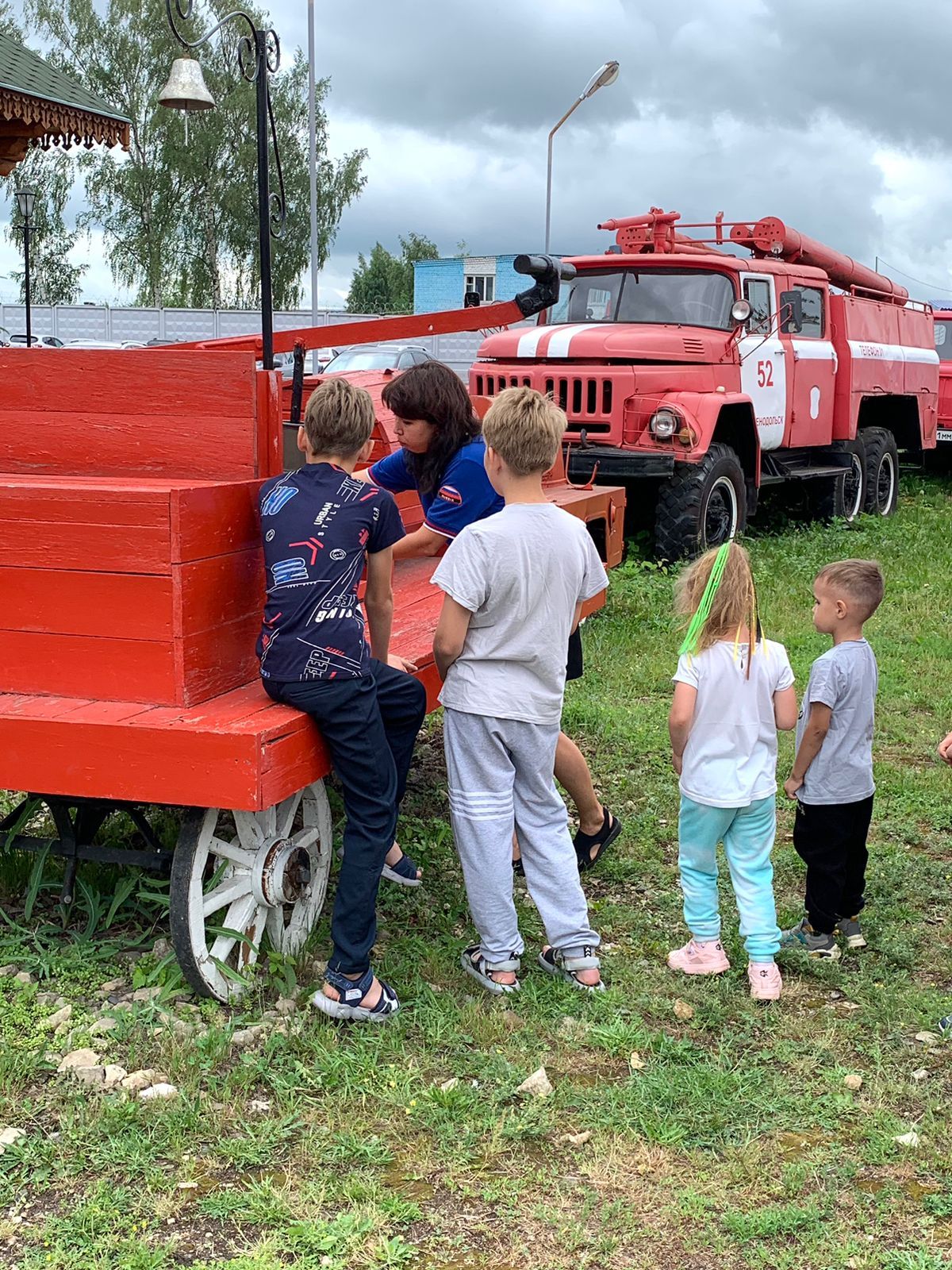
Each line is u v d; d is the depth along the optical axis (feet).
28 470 12.02
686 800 11.00
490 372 30.66
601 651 22.54
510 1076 9.43
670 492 29.07
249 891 10.58
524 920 12.43
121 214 158.20
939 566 32.09
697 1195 8.08
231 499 10.36
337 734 9.97
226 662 10.51
